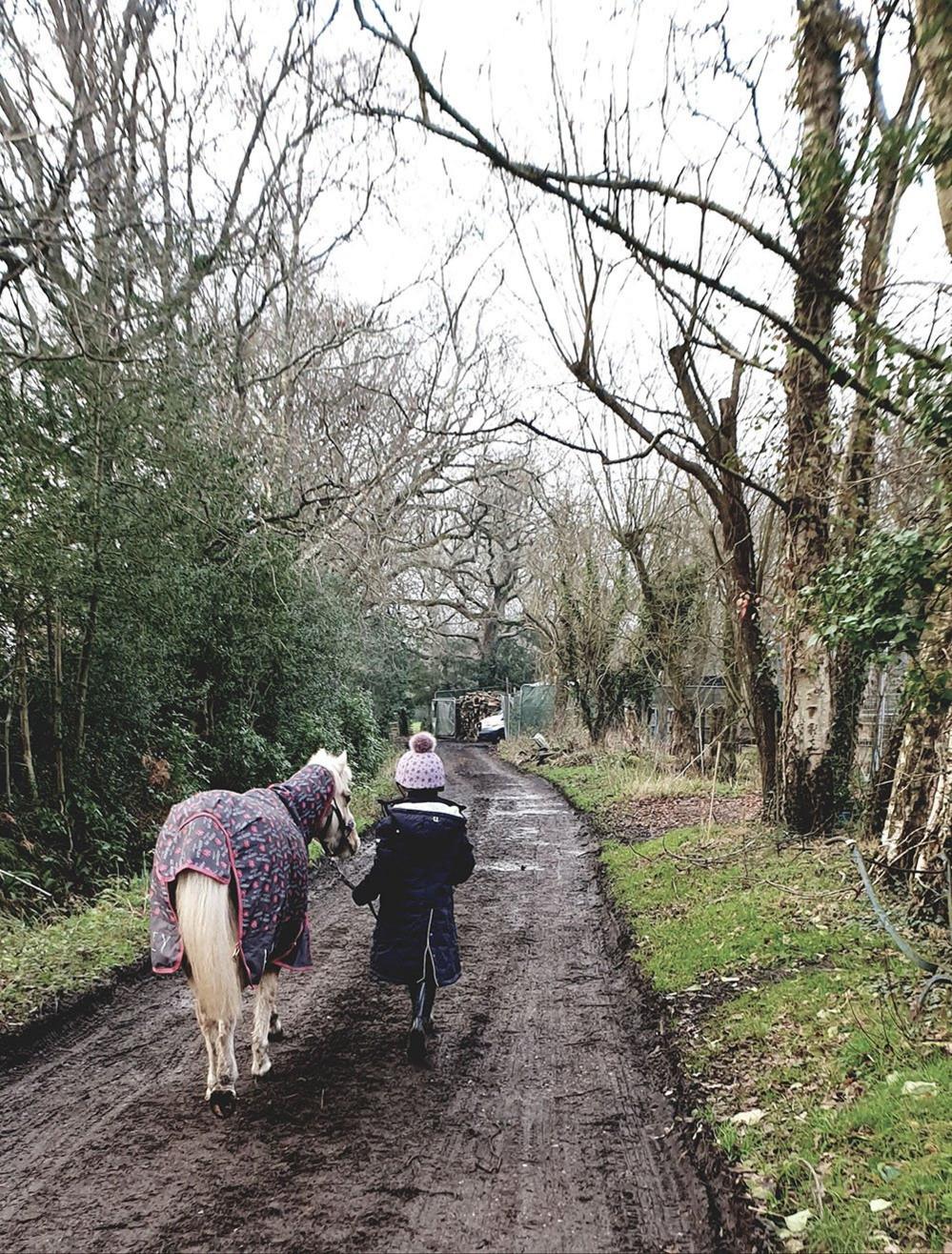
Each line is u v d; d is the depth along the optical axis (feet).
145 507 36.47
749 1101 16.24
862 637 21.48
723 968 23.24
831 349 20.71
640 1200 14.01
